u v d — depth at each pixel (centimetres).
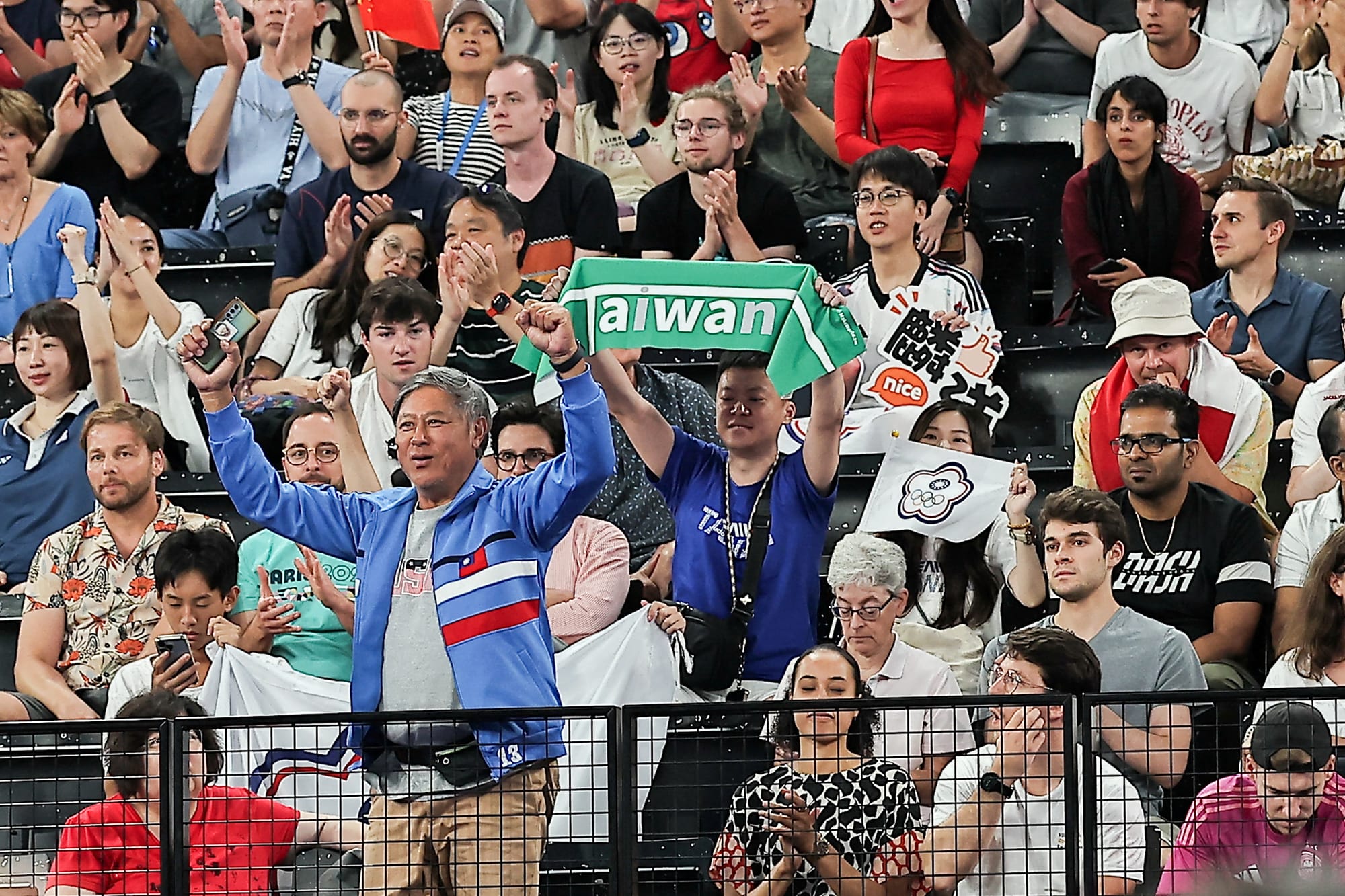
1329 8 2319
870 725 1440
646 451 1777
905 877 1285
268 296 2311
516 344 2061
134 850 1266
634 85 2377
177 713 1362
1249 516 1848
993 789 1327
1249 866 1149
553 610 1781
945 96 2255
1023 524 1828
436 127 2388
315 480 1933
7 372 2225
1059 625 1750
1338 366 2016
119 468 1902
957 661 1834
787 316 1558
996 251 2216
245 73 2459
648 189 2411
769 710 1202
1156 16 2297
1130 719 1523
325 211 2280
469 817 1160
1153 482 1839
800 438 2008
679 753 1553
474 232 2102
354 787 1451
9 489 2094
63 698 1855
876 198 2059
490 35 2414
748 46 2458
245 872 1285
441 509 1298
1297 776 1212
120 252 2180
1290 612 1859
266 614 1805
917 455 1873
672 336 1573
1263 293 2091
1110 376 1989
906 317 2069
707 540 1764
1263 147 2350
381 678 1280
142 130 2472
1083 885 1210
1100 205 2173
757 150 2350
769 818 1319
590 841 1358
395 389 2027
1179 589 1839
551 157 2267
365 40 2519
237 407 1349
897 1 2253
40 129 2341
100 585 1906
